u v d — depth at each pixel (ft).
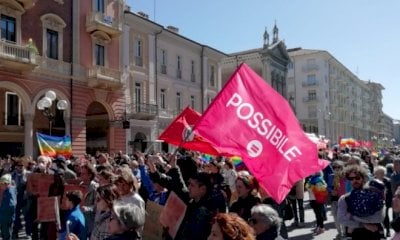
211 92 130.21
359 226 18.20
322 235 35.53
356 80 308.81
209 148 24.06
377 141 279.08
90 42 84.43
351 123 292.20
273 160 19.17
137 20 97.35
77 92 80.64
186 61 119.24
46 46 75.46
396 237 17.72
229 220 9.79
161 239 18.26
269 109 20.18
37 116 83.71
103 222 16.79
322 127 229.66
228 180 32.60
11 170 47.32
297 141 20.18
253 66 176.86
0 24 67.77
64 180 27.91
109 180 20.10
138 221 12.68
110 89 88.17
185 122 28.84
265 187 18.61
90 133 93.91
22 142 85.05
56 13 77.77
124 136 91.81
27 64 68.59
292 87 238.07
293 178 19.24
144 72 100.89
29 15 72.64
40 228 32.40
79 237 19.21
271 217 12.73
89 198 22.97
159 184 20.76
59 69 77.36
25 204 38.22
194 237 15.10
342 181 32.55
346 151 74.90
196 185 16.22
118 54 91.66
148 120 100.42
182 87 116.47
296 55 237.45
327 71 241.14
